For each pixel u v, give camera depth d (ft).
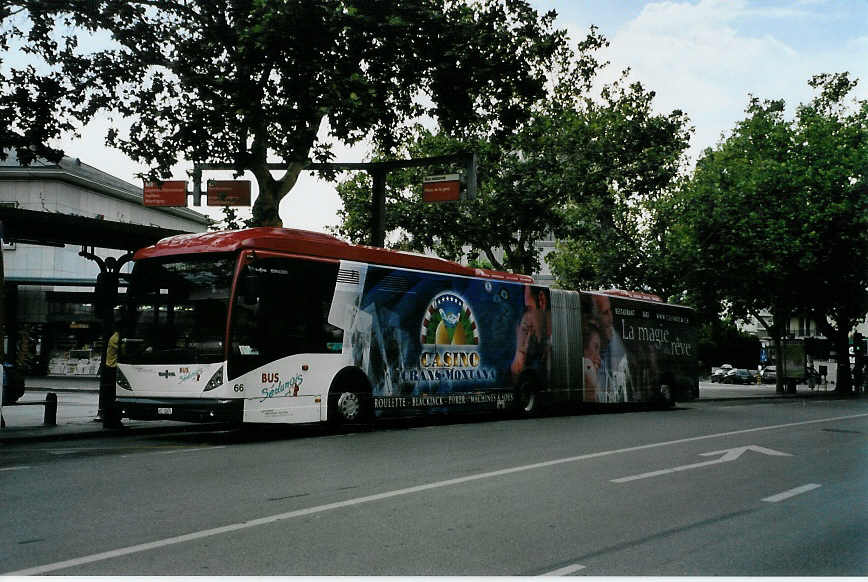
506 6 57.67
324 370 46.34
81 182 131.95
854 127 146.51
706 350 279.69
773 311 148.77
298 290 45.24
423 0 53.83
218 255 42.60
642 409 81.10
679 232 124.47
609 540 19.97
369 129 56.03
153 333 43.19
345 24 50.24
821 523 22.49
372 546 18.92
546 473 30.83
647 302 81.05
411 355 52.85
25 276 125.18
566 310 69.26
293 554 18.08
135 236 66.80
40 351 123.95
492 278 61.26
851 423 59.26
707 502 25.41
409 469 31.53
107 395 47.88
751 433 49.57
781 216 133.49
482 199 95.50
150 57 55.31
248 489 26.63
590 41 85.97
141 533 20.07
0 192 127.13
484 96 60.03
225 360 41.01
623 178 93.04
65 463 33.19
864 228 139.95
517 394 62.85
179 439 44.32
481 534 20.35
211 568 16.85
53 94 56.90
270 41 48.52
